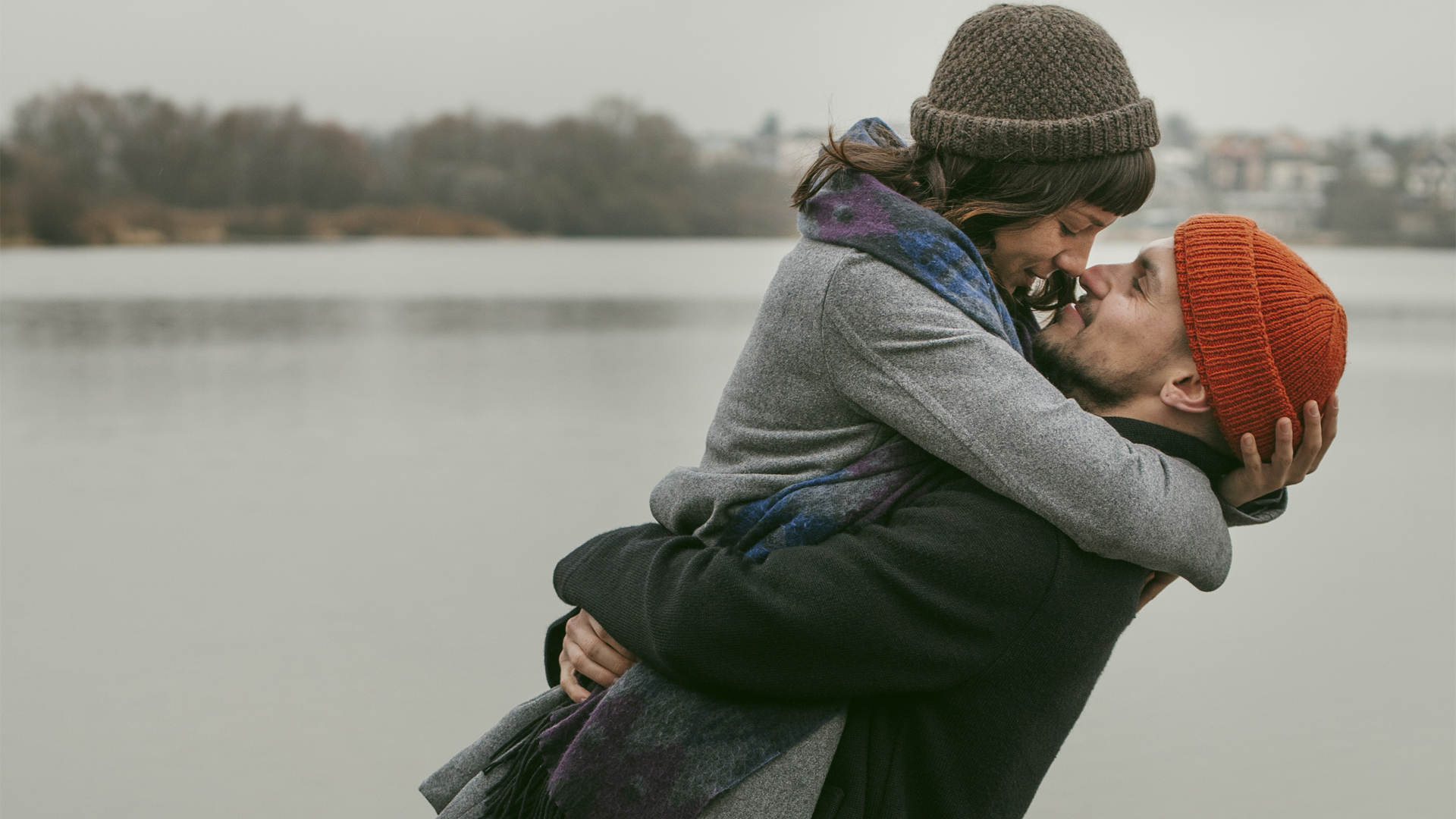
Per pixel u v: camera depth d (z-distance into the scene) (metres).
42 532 7.66
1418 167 98.25
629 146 96.81
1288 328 1.50
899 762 1.53
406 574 6.66
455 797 1.72
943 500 1.51
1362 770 4.45
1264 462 1.56
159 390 15.08
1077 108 1.53
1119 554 1.48
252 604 6.13
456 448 10.83
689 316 28.48
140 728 4.64
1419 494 9.36
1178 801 4.21
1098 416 1.57
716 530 1.59
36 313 27.83
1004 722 1.51
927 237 1.50
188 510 8.32
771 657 1.46
